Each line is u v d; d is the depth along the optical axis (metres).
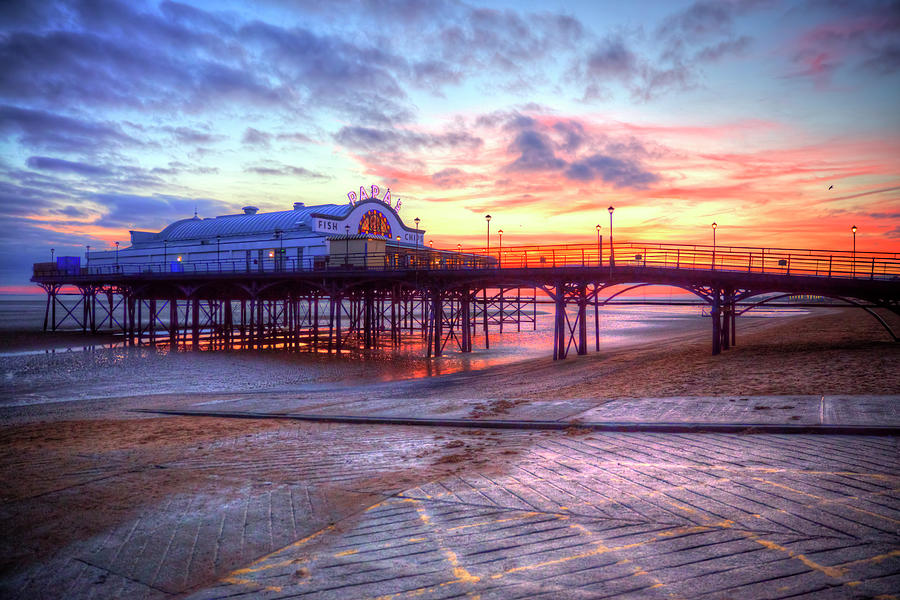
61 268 64.19
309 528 7.23
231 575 5.95
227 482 9.48
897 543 5.70
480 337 58.22
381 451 11.20
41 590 5.86
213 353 45.09
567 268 34.09
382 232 64.12
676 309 163.75
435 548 6.29
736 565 5.43
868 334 33.56
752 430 10.80
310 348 49.28
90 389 27.50
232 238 63.97
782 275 29.27
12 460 11.88
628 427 11.66
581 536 6.36
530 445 10.89
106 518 7.96
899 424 10.32
